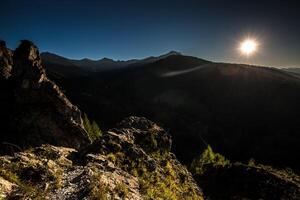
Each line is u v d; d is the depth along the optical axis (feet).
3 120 167.12
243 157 461.78
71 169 66.23
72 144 176.96
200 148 455.63
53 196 47.65
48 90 182.91
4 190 44.21
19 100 176.35
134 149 99.40
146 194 62.23
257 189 124.16
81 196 48.11
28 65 182.09
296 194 116.78
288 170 182.19
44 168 59.52
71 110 187.11
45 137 169.99
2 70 181.57
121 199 51.57
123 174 70.90
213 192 131.44
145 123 145.18
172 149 435.53
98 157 79.82
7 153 143.54
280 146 474.08
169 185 84.69
